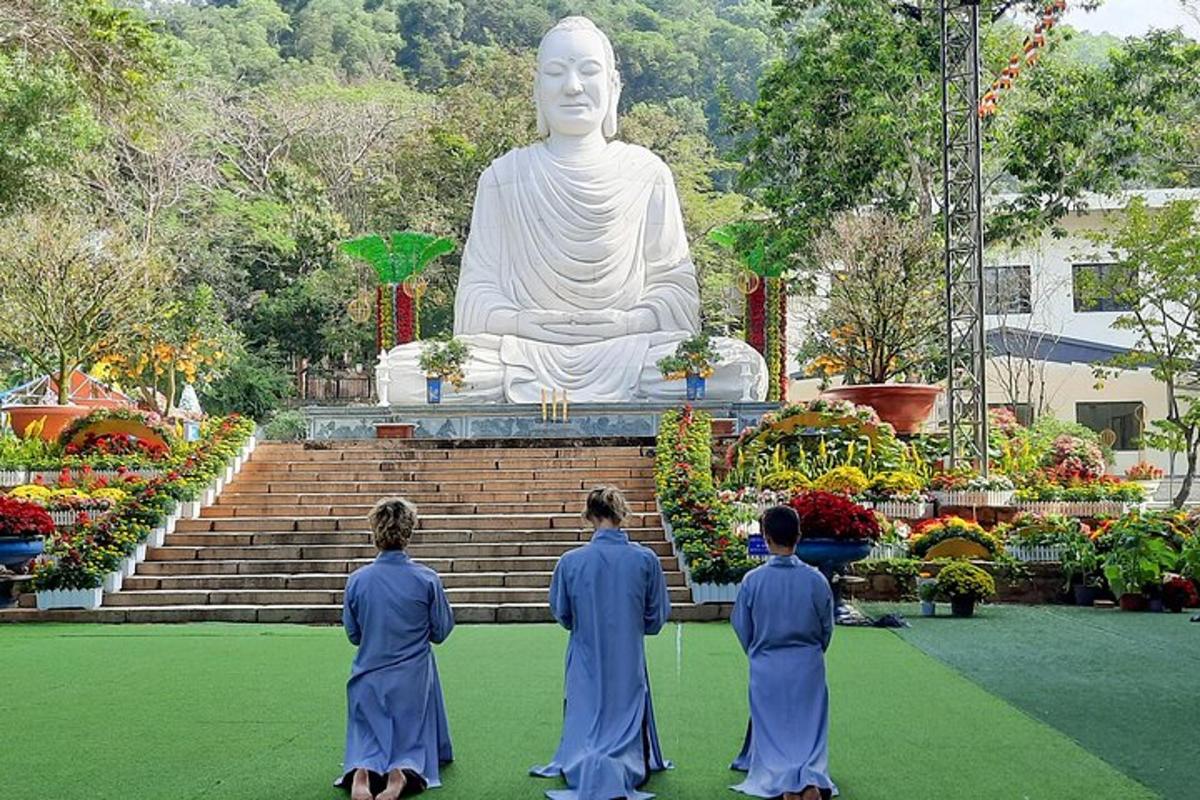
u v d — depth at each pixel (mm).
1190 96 28625
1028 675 10875
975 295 21750
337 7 73062
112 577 16344
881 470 20703
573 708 7152
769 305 29453
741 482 20141
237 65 63906
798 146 28594
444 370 26359
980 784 7266
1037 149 28312
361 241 30781
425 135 46188
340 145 50156
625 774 6816
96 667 11773
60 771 7770
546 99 29266
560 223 28438
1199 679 10656
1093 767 7645
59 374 26766
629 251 28594
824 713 6922
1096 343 35531
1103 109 28266
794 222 28188
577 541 17703
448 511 19125
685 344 25969
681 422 21125
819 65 28141
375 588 7164
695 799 6910
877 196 29422
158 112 28438
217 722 9219
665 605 7328
